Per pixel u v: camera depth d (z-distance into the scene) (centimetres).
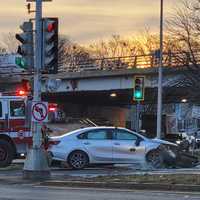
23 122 3784
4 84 11075
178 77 7950
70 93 11131
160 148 3625
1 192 2394
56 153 3556
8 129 3756
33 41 2984
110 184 2597
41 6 2977
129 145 3628
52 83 6844
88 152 3594
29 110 3781
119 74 9538
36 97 3002
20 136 3769
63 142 3584
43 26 2956
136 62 9762
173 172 3142
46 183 2728
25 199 2147
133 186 2547
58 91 10494
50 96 12212
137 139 3653
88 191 2433
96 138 3634
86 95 11944
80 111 14850
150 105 13212
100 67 10369
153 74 8612
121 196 2233
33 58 2980
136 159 3616
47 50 2956
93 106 15238
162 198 2158
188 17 7719
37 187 2614
